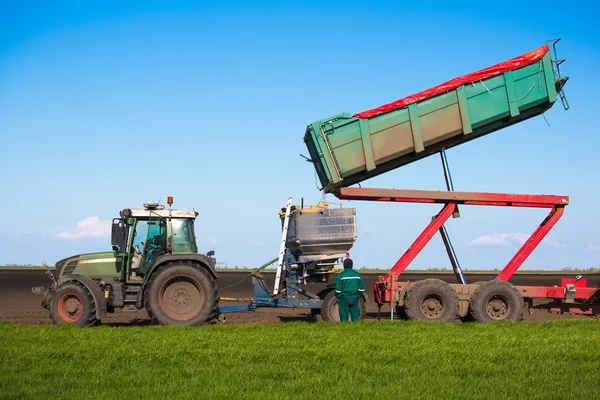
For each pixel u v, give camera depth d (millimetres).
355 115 13367
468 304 13445
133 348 8914
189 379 6922
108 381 6832
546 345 9422
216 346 9133
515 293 13305
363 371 7453
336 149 13297
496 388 6578
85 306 12125
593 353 8727
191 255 12641
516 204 14297
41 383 6758
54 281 13219
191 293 12398
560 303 14227
